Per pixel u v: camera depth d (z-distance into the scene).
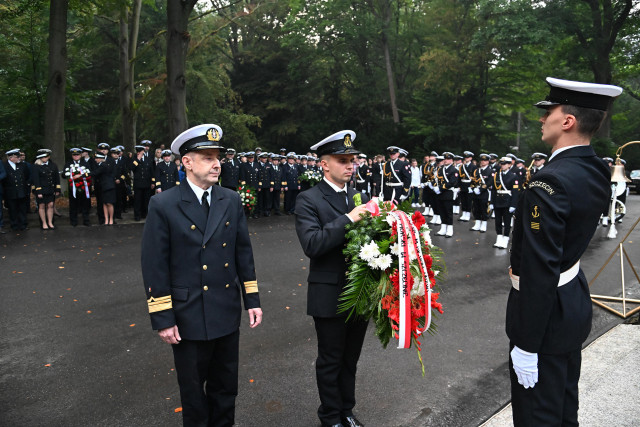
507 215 9.66
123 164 13.48
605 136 30.27
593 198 2.00
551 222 1.92
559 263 1.94
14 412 3.37
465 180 14.20
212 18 34.00
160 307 2.54
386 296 2.59
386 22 32.38
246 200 14.07
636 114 39.41
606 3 28.34
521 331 1.98
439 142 30.84
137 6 20.72
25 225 11.42
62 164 16.41
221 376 2.79
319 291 2.96
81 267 7.69
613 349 4.29
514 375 2.16
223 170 13.89
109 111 31.31
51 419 3.28
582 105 2.03
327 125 34.00
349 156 3.02
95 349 4.49
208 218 2.70
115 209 13.12
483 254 9.25
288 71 33.97
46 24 21.67
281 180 15.46
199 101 28.14
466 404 3.44
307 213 3.01
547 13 26.59
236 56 35.94
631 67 31.84
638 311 5.44
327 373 2.98
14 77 21.09
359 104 33.69
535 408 2.08
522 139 43.62
